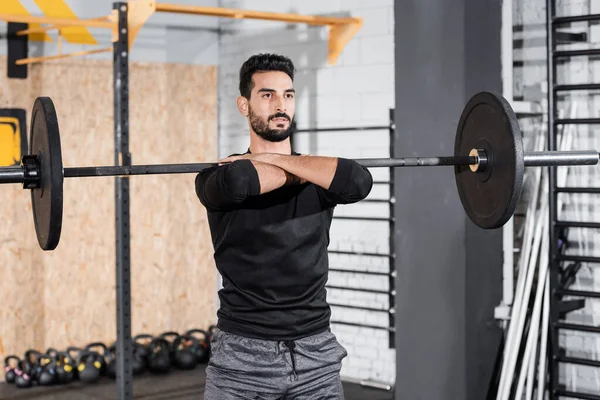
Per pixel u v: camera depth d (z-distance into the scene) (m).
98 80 5.34
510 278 3.85
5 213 5.01
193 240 5.79
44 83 5.12
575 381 3.92
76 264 5.30
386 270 4.91
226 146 5.84
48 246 2.05
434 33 3.51
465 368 3.66
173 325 5.72
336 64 5.14
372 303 4.99
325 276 2.36
